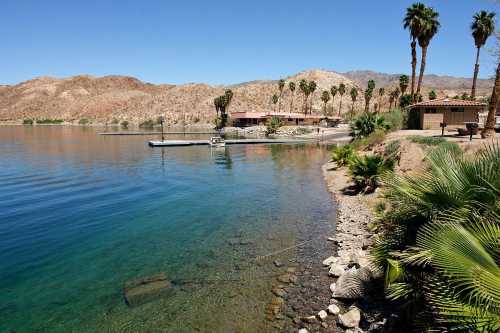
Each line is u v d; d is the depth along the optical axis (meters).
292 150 40.75
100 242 10.73
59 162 30.30
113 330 6.21
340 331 5.88
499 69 15.21
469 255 3.77
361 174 16.08
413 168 15.00
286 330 6.05
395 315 5.81
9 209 14.72
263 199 16.25
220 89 173.00
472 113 31.55
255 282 7.89
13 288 7.82
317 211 13.87
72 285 7.93
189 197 16.89
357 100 149.50
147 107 178.62
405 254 4.96
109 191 18.38
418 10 38.53
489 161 5.12
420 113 33.19
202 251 9.87
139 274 8.45
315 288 7.48
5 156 34.97
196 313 6.67
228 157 33.97
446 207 4.98
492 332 3.35
